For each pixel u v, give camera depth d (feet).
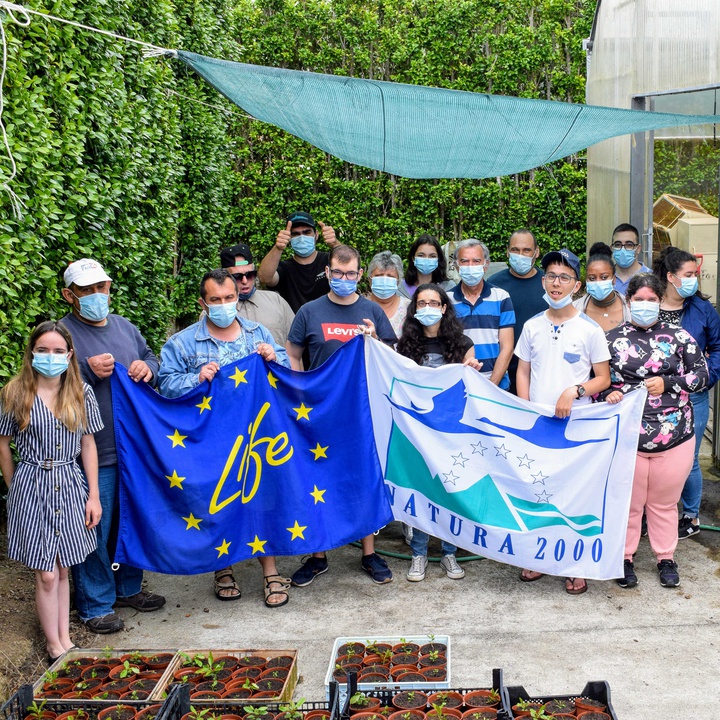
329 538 17.17
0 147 16.05
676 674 13.89
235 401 16.65
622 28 29.50
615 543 16.72
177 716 12.14
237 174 41.57
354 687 12.55
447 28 40.73
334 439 17.40
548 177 40.52
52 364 13.91
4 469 14.26
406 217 41.63
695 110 25.23
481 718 11.90
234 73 17.13
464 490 17.21
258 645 15.37
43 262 18.54
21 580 17.21
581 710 12.17
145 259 25.67
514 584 17.63
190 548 16.31
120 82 22.62
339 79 16.90
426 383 17.43
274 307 20.31
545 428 16.97
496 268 36.86
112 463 15.90
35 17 17.49
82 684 13.30
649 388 16.51
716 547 19.11
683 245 26.76
